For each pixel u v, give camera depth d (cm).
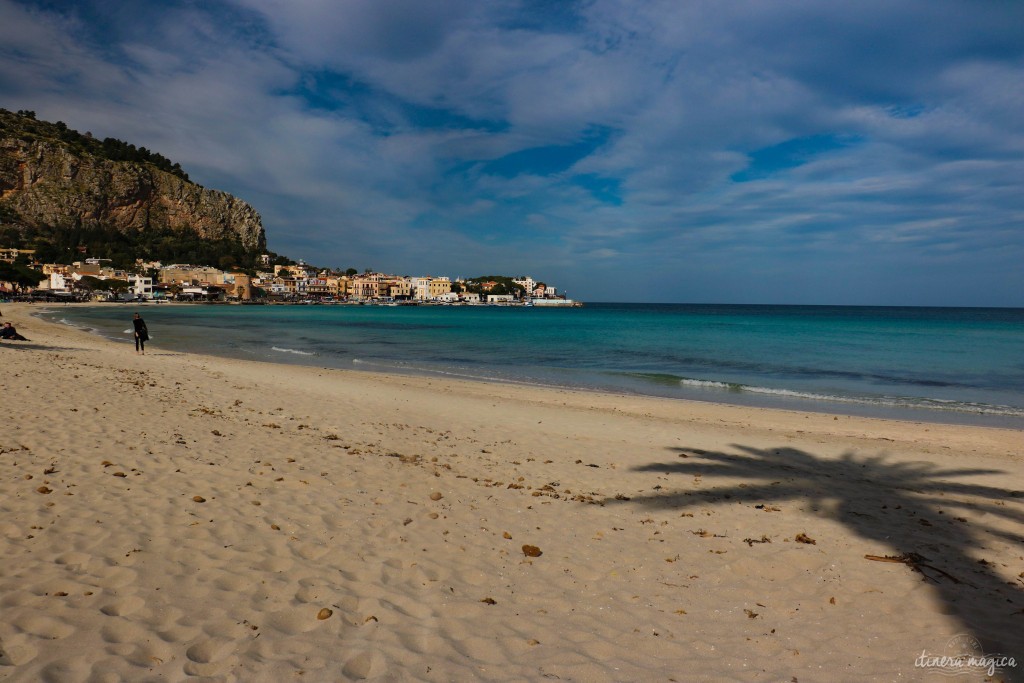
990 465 1070
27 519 504
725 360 3256
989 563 575
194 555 473
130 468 686
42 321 5456
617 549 575
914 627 442
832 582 520
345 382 1995
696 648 401
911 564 559
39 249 17250
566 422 1407
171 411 1101
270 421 1123
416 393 1802
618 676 359
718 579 519
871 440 1313
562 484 812
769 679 364
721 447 1167
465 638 394
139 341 2608
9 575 407
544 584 490
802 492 820
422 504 663
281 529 547
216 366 2244
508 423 1349
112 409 1050
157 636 355
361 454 890
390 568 492
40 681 298
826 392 2162
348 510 618
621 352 3716
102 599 390
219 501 602
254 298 19350
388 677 337
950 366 2991
